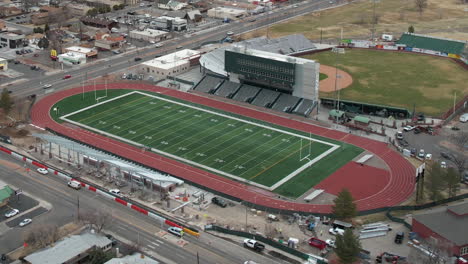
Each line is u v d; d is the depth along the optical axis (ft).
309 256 552.82
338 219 631.15
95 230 597.93
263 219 637.71
